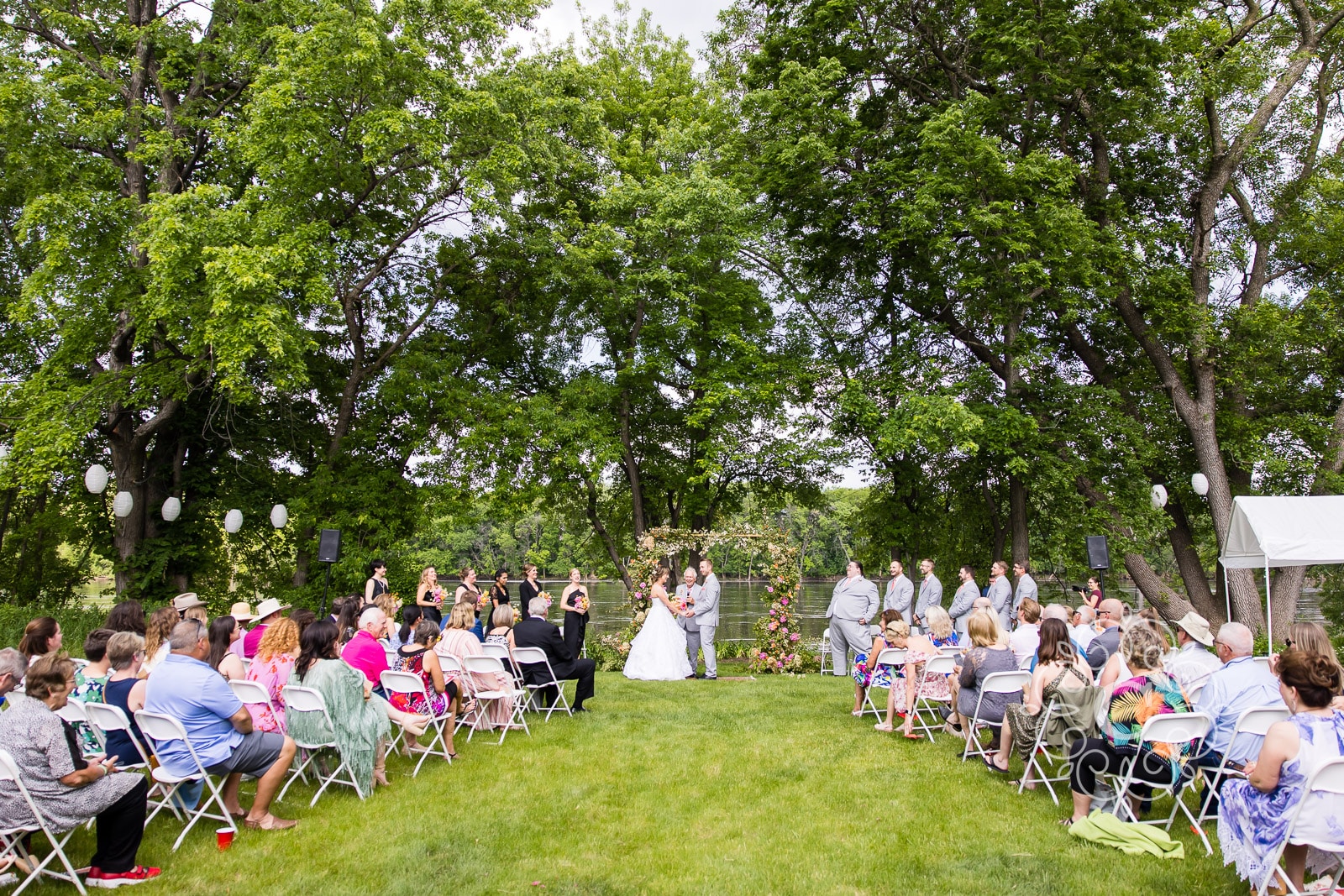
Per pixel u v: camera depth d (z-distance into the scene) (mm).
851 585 11727
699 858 4379
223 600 17375
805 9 16547
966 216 14492
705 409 16359
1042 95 15258
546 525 21875
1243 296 17703
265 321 11078
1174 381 16453
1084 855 4312
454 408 15391
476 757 6508
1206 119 16953
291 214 12984
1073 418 15547
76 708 4488
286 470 16875
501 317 17859
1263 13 16562
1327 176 16844
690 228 15453
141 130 14414
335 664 5438
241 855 4332
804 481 19750
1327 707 3623
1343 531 10648
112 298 13266
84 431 12727
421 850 4449
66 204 11984
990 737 7152
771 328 18578
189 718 4457
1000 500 19344
